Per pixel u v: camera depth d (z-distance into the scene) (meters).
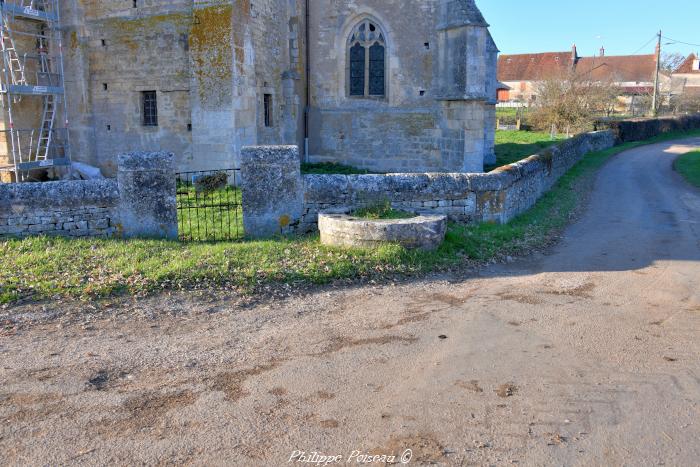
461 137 18.69
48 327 6.28
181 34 17.44
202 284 7.49
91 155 18.81
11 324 6.31
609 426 4.39
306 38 20.61
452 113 18.97
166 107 17.95
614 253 10.08
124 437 4.25
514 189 12.45
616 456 4.03
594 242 11.05
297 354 5.70
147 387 5.00
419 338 6.11
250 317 6.70
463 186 10.83
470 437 4.26
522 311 6.97
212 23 16.41
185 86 17.62
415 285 8.02
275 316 6.75
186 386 5.02
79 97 18.52
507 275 8.67
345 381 5.12
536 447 4.13
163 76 17.81
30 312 6.61
